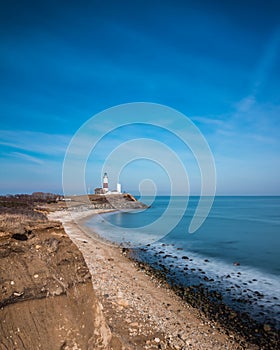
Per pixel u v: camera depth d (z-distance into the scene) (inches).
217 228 1419.8
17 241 263.6
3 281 224.8
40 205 1929.1
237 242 1007.0
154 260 706.8
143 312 354.0
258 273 601.3
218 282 534.6
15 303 214.8
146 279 522.6
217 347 297.6
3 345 190.9
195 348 288.2
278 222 1721.2
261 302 435.8
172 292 462.3
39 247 271.7
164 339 293.0
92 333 231.9
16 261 247.0
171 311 377.7
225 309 402.0
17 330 202.8
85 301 249.1
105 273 513.0
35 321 214.1
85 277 267.1
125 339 274.1
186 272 600.4
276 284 526.9
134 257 722.8
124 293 414.9
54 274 253.4
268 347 304.8
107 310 336.8
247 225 1566.2
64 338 216.5
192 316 371.2
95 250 745.0
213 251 843.4
